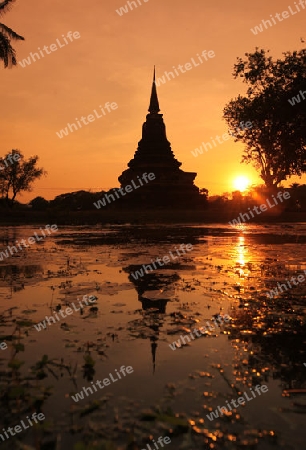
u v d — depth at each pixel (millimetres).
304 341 5176
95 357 4633
